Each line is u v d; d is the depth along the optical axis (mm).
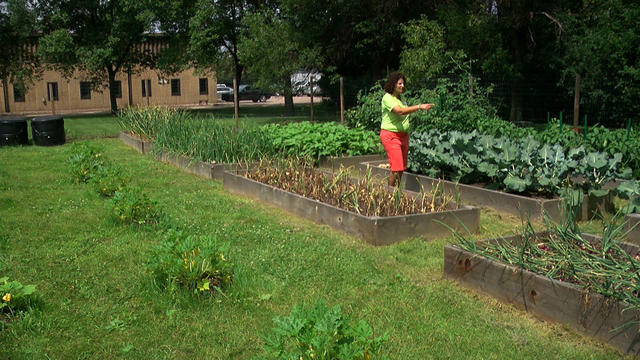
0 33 30406
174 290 4656
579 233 5250
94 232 6633
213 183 9961
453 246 5102
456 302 4625
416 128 12805
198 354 3793
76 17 31016
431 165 9219
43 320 4215
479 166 8164
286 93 23641
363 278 5137
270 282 4984
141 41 32438
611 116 19844
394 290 4875
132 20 29750
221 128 11836
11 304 4336
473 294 4789
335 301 4633
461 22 20328
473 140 8984
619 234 6152
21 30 30594
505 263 4648
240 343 3936
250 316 4332
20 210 7746
